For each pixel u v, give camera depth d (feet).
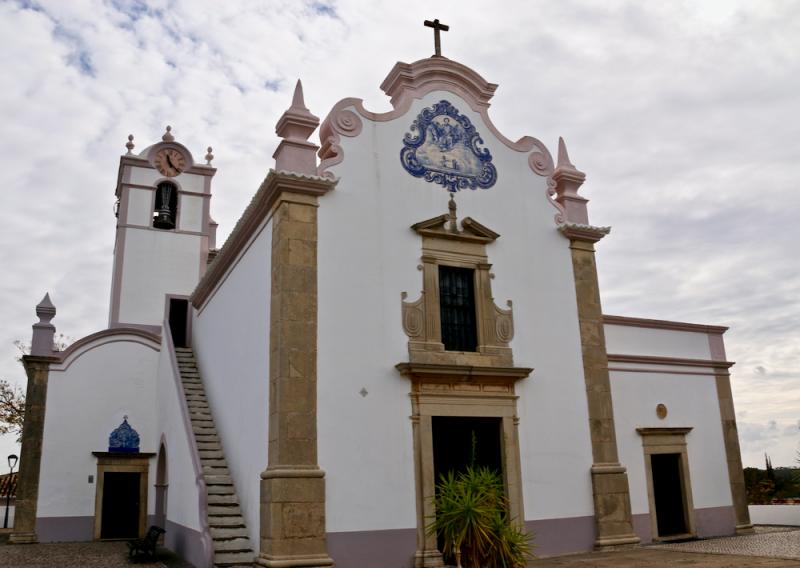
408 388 39.70
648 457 53.31
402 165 43.37
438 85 46.52
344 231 40.14
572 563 38.27
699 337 59.67
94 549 52.95
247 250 45.21
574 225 48.14
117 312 73.20
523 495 41.68
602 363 47.06
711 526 54.70
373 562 35.99
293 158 39.70
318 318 37.96
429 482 38.47
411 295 41.47
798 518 61.36
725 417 58.49
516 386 43.34
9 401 100.37
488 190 46.24
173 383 55.62
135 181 77.87
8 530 71.97
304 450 35.58
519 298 45.27
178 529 47.98
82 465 61.72
